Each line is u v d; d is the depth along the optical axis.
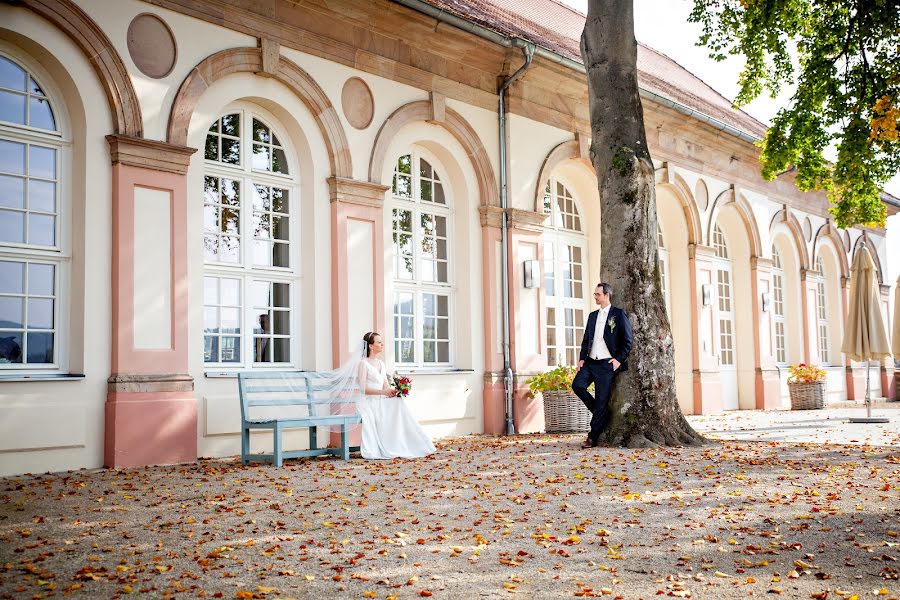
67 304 8.84
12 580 4.21
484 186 13.51
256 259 10.69
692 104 20.08
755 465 8.73
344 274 11.20
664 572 4.55
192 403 9.35
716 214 19.25
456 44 12.86
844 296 25.39
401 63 12.24
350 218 11.35
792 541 5.30
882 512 6.20
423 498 6.77
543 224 15.16
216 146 10.37
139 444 8.88
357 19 11.57
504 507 6.39
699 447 10.55
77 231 8.83
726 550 5.05
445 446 10.95
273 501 6.56
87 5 8.85
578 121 15.24
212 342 10.19
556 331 15.53
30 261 8.61
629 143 11.06
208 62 9.84
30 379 8.29
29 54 8.71
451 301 13.43
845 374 25.28
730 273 20.88
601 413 10.71
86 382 8.71
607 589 4.18
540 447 10.73
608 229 11.10
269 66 10.48
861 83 14.47
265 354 10.73
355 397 9.80
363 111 11.69
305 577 4.37
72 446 8.55
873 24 13.65
